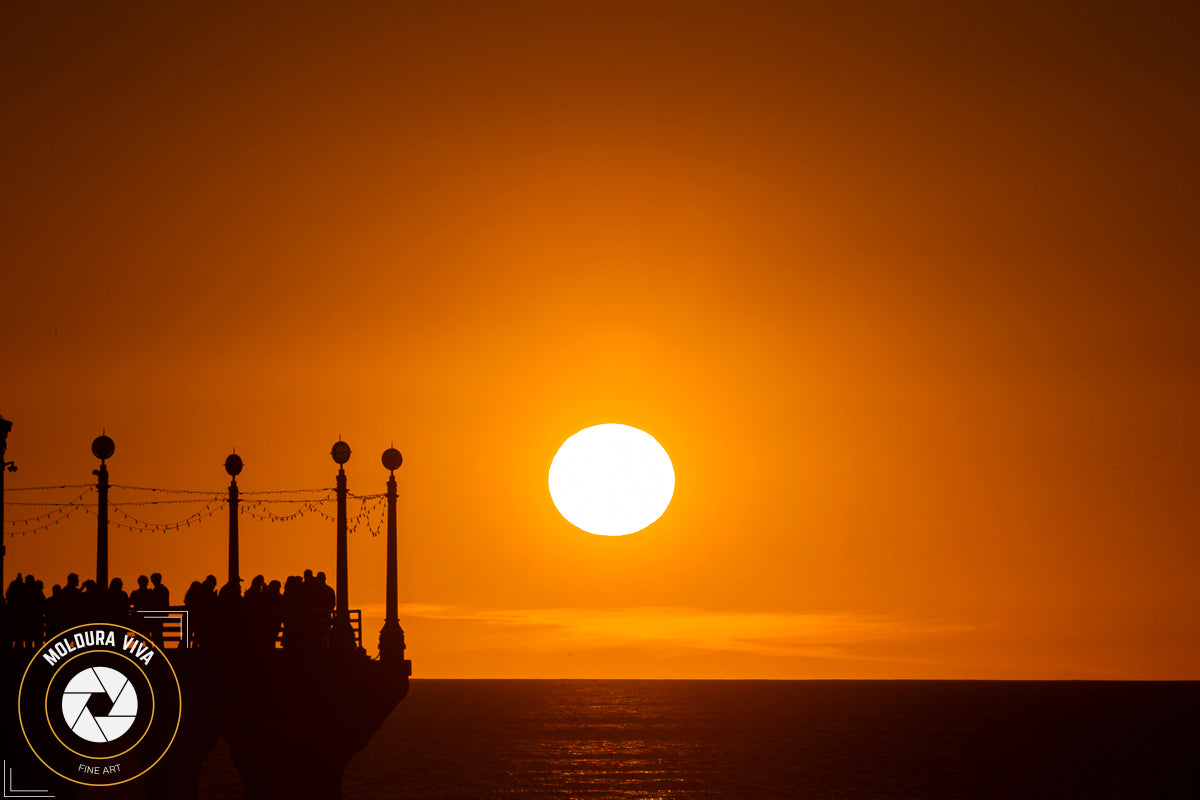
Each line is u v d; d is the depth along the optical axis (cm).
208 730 11962
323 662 12262
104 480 12038
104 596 11338
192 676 11569
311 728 12288
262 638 11888
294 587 12288
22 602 10969
